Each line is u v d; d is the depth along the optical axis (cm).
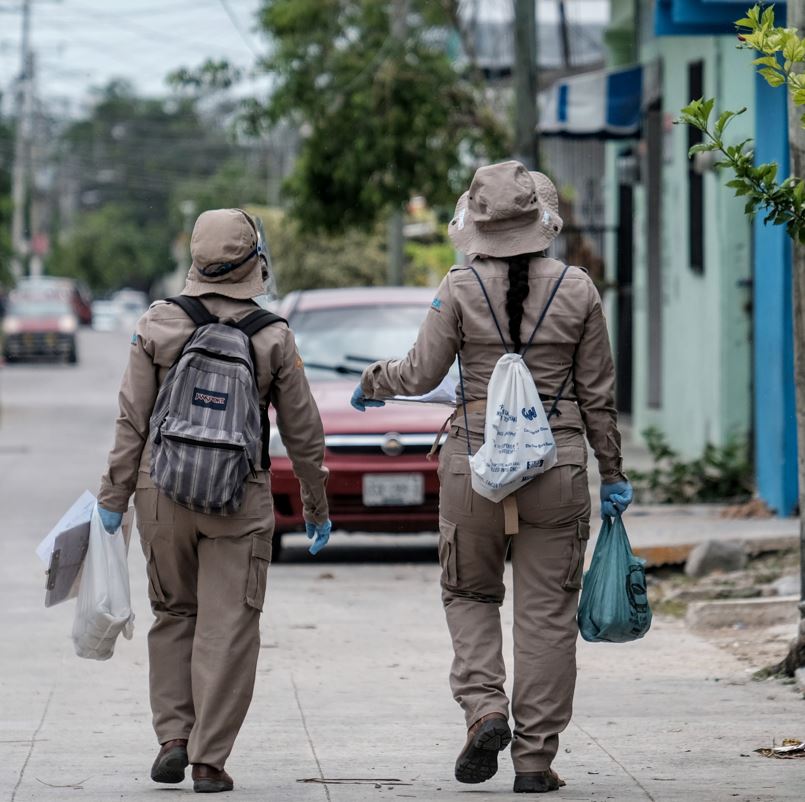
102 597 1519
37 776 1585
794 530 3073
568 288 1484
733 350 4012
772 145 3209
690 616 2547
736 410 4016
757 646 2370
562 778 1569
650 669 2220
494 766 1446
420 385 1516
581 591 1581
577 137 5062
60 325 12219
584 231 5819
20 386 9731
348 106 5981
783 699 2003
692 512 3475
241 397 1475
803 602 2122
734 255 4003
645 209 5094
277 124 6356
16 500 4225
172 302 1508
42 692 2070
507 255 1487
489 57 7150
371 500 3084
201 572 1506
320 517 1616
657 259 5062
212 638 1490
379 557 3334
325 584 2966
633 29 5441
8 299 12562
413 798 1477
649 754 1691
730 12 3256
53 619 2609
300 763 1656
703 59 4212
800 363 2084
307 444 1544
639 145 5169
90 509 1545
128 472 1504
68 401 8425
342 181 6031
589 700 2014
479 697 1460
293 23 6134
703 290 4272
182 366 1472
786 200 1591
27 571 3094
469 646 1488
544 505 1470
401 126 5853
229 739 1499
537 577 1487
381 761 1667
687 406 4503
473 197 1502
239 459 1465
